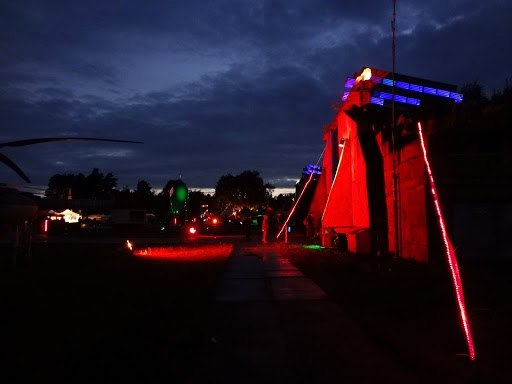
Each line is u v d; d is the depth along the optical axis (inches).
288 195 2869.1
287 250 832.3
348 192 804.0
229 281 458.9
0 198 595.2
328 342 246.8
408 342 237.9
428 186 544.7
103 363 207.3
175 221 1995.6
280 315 308.8
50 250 869.8
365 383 189.2
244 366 209.8
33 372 195.3
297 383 189.9
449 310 310.3
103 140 273.1
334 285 420.8
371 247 617.3
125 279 461.4
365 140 673.0
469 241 538.3
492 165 544.7
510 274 462.6
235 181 3545.8
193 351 225.8
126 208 1726.1
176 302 341.1
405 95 749.3
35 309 317.1
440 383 184.5
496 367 200.7
